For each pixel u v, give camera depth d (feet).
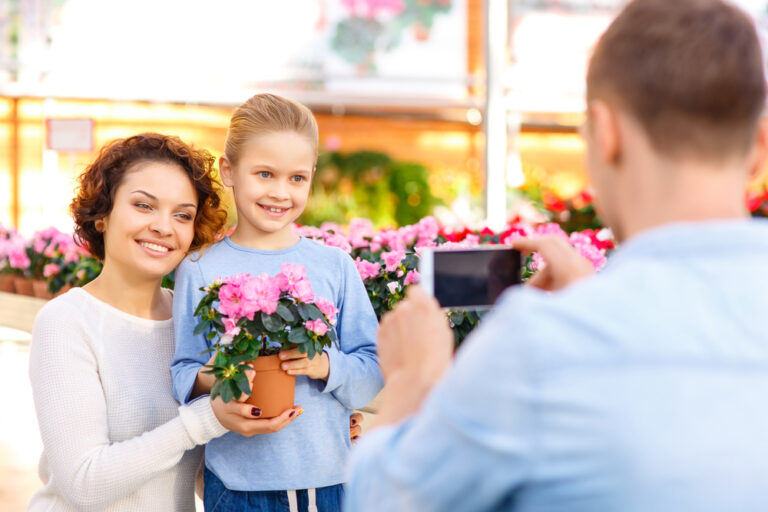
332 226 14.35
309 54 36.73
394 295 10.12
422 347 3.28
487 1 21.29
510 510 2.63
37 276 18.60
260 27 36.19
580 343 2.53
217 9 35.73
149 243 6.24
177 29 35.53
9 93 34.24
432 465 2.62
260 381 6.01
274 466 6.46
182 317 6.51
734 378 2.51
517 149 38.78
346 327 7.10
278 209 7.04
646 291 2.65
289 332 6.15
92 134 18.79
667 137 2.83
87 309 6.15
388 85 37.55
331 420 6.72
